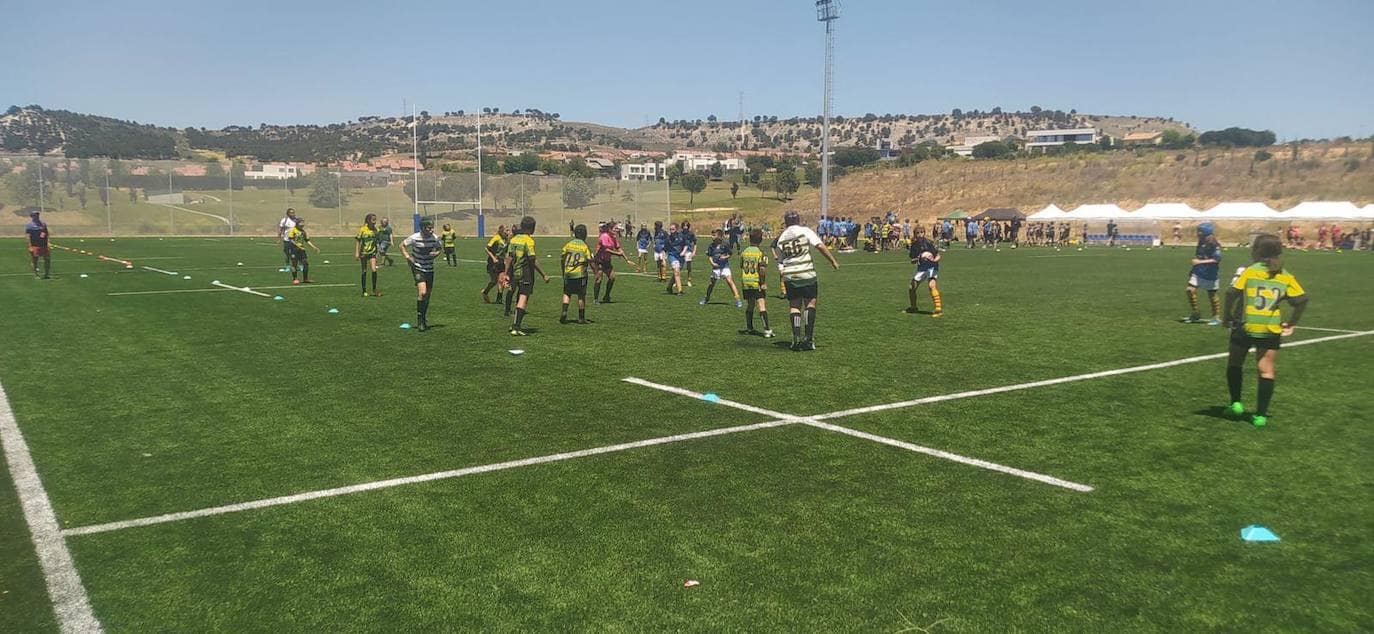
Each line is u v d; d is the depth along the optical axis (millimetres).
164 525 5180
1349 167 71125
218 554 4750
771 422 7707
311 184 54281
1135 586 4359
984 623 3959
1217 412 8172
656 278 25672
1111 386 9406
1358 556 4746
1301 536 5035
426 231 13477
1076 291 21406
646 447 6871
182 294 18719
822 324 14797
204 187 51250
